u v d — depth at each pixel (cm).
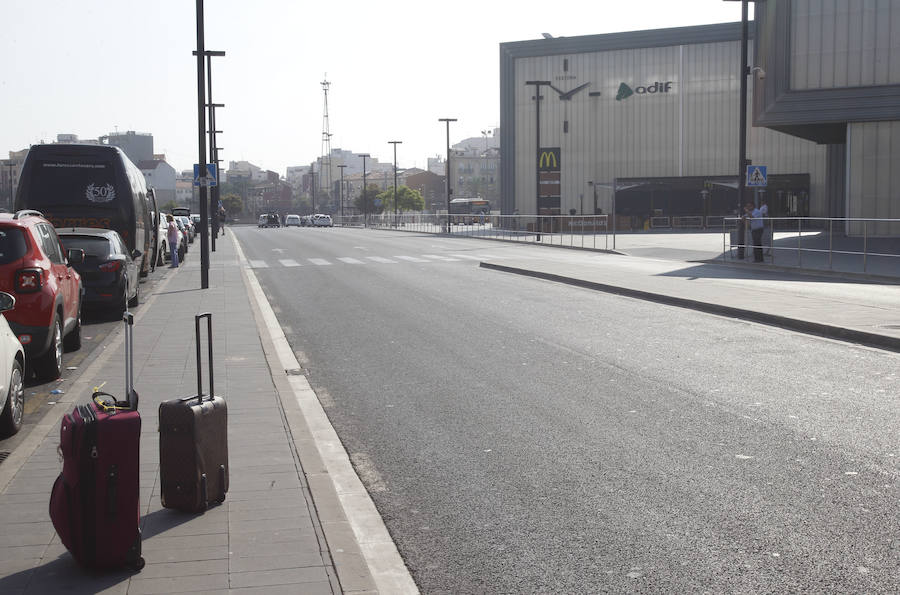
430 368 1128
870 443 740
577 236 5144
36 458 684
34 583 451
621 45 6900
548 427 815
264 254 3856
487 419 851
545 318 1608
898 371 1070
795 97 3734
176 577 457
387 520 579
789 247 2778
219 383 988
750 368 1098
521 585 472
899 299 1806
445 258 3475
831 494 609
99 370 1074
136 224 2169
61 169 2089
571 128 7094
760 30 3859
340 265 3111
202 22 2194
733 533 539
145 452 695
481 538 543
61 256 1228
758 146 6688
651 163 6944
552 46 7044
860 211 3688
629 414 859
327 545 500
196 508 551
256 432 763
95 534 454
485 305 1827
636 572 484
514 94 7194
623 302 1875
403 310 1756
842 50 3647
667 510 583
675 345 1287
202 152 2214
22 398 862
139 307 1852
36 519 546
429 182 17988
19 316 1023
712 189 6888
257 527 529
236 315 1655
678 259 3281
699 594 455
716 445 741
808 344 1291
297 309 1805
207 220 2222
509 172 7250
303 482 619
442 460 716
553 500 610
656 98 6894
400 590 466
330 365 1165
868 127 3662
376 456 731
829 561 493
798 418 832
